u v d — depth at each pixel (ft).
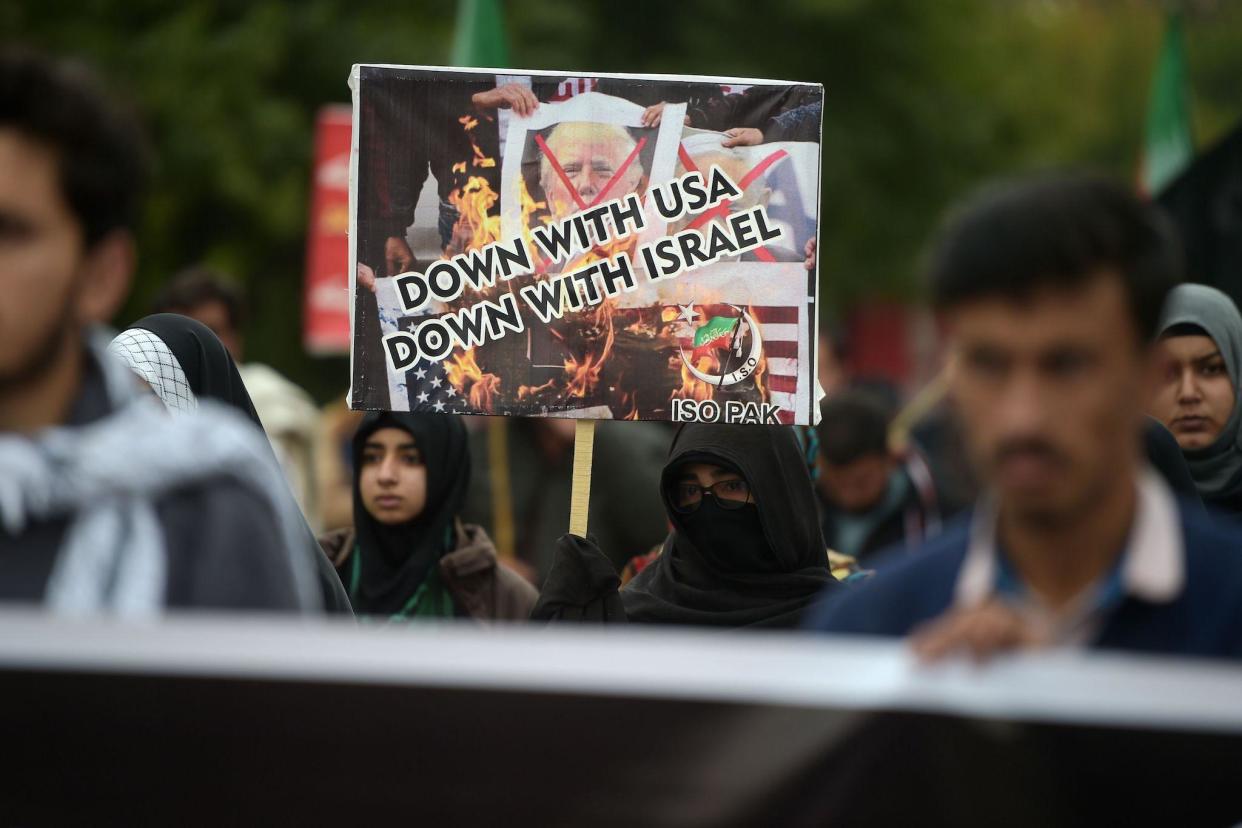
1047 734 16.84
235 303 61.87
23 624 17.90
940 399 72.43
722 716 17.35
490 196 35.32
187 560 19.54
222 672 17.78
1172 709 16.65
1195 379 41.65
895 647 17.24
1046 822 16.89
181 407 35.70
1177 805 16.72
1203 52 237.66
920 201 193.36
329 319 78.79
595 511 62.18
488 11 64.44
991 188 18.92
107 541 19.20
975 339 17.87
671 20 175.11
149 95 132.87
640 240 35.35
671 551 38.34
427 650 17.66
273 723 17.84
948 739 17.01
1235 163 53.21
